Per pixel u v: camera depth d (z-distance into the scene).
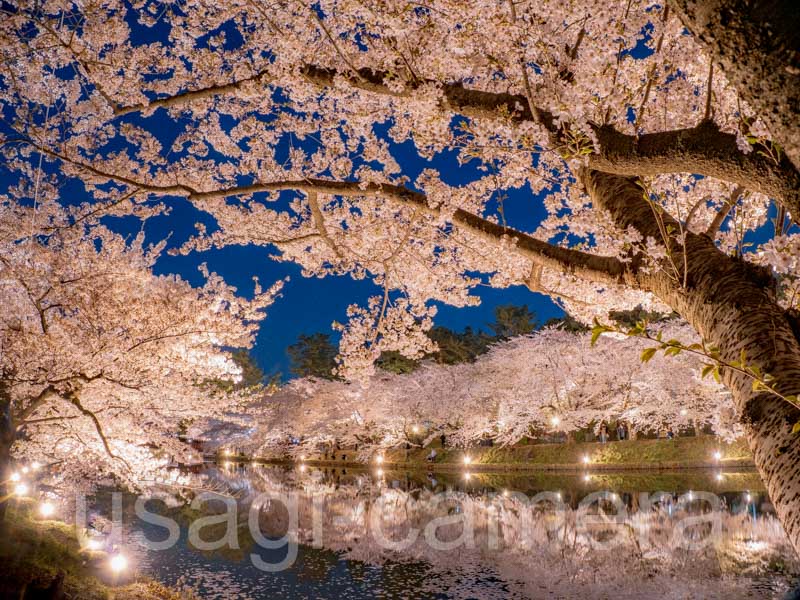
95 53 6.92
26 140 5.82
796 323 2.19
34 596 7.38
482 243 6.97
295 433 43.47
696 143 2.25
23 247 9.11
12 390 9.05
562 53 4.02
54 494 14.61
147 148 8.38
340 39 5.83
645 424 28.55
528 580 10.81
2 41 5.98
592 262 3.39
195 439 47.53
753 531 13.18
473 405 33.62
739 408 2.04
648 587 9.84
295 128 7.43
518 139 3.59
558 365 29.36
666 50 3.71
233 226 8.48
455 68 4.62
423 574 11.60
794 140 1.16
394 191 4.72
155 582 10.00
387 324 8.49
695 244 2.73
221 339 10.52
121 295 9.80
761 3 1.08
